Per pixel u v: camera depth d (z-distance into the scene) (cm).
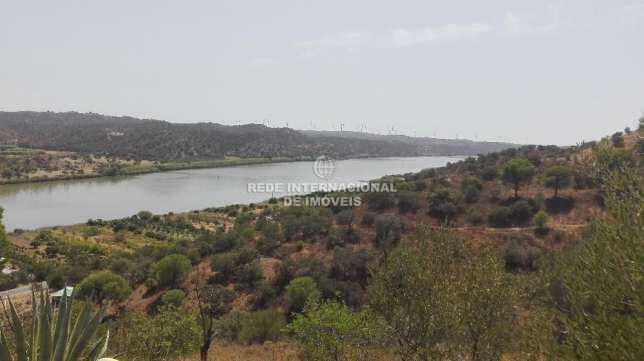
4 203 11725
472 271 1075
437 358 1029
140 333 1614
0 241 3647
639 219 576
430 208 6325
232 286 4531
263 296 4178
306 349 1465
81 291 4353
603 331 565
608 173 685
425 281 1059
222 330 2694
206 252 5969
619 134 5069
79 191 14188
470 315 1023
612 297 577
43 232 8238
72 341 607
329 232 5669
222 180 16962
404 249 1145
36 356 590
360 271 4175
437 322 1021
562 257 881
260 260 5106
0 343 567
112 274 4622
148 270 5325
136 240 8438
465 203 6375
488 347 1023
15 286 5056
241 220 8219
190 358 1753
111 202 12456
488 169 7400
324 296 3812
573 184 6097
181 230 9219
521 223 5619
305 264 4569
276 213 8156
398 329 1077
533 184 6512
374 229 5569
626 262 568
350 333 1373
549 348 675
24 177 15688
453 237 1182
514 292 1043
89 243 7806
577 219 5366
